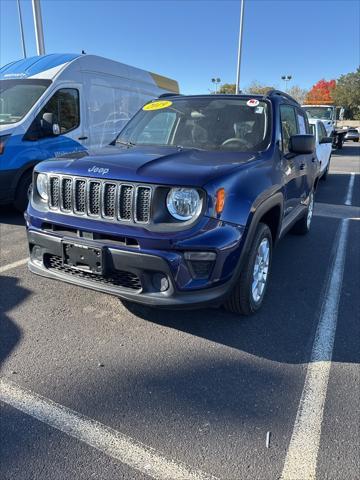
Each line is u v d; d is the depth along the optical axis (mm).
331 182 11734
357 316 3729
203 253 2846
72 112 7641
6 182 6500
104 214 3031
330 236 6301
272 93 4465
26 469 2090
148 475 2064
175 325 3498
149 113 4664
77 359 3010
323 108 20156
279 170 3848
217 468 2111
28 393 2639
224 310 3734
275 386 2754
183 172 2926
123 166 3059
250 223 3115
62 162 3369
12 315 3611
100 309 3742
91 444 2250
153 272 2910
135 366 2943
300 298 4074
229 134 4047
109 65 8734
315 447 2246
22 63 7828
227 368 2939
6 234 5965
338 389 2727
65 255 3193
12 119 6793
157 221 2873
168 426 2389
